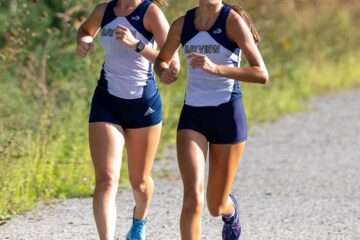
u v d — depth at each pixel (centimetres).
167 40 2303
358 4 8650
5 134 3384
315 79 7188
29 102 4053
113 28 2392
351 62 7806
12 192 3097
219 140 2309
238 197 3353
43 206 3144
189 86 2306
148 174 2503
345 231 2830
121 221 2944
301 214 3066
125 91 2414
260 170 3909
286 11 6600
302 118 5594
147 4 2386
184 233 2195
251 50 2227
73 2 4491
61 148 3628
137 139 2456
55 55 4431
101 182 2308
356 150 4466
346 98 6694
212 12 2255
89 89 4253
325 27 7581
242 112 2327
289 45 6525
